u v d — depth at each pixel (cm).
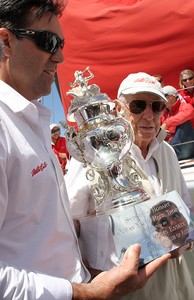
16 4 133
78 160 168
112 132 165
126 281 123
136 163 189
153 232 142
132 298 176
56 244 130
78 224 170
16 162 120
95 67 615
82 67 625
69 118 182
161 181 201
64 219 137
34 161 125
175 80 570
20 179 119
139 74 205
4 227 119
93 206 183
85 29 611
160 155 209
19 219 120
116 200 156
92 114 169
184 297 195
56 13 142
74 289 116
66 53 634
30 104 134
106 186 163
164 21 558
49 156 136
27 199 121
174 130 363
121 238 141
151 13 567
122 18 587
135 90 195
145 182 183
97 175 175
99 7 619
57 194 131
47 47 137
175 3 555
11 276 107
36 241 123
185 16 547
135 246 131
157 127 205
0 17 134
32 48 136
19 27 134
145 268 131
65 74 639
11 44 136
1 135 118
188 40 552
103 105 170
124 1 620
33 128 136
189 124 358
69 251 135
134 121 200
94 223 164
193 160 327
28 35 134
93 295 118
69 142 169
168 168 209
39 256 122
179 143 354
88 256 164
